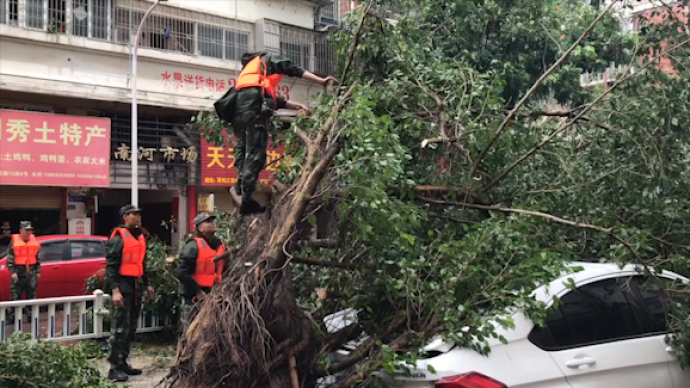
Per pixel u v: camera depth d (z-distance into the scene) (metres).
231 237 6.32
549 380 3.57
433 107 5.32
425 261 4.03
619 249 4.24
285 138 5.46
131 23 13.71
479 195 4.93
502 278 3.80
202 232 5.61
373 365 3.62
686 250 4.77
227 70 15.09
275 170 5.31
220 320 3.68
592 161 5.55
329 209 4.30
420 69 5.49
